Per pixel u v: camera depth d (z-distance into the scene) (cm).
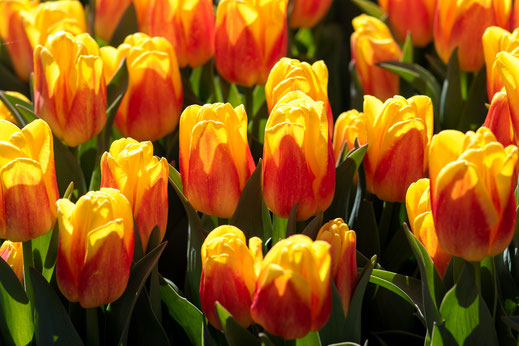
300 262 78
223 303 82
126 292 85
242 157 87
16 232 83
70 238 81
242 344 82
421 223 86
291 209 85
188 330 88
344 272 83
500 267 88
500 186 79
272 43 100
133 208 86
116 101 96
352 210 95
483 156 78
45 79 92
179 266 96
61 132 93
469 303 83
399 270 95
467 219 79
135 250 86
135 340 87
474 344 83
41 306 84
